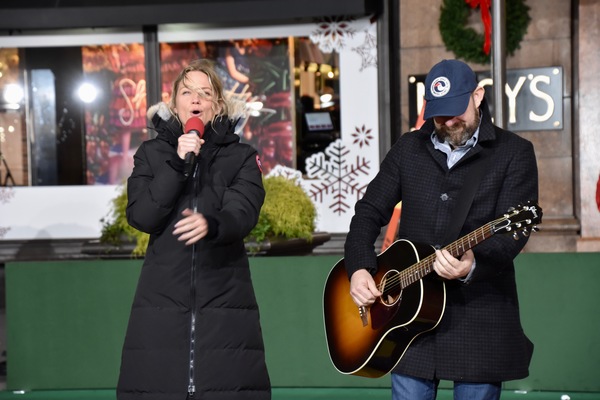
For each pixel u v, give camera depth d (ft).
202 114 13.15
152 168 13.10
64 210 32.86
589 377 19.85
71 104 32.71
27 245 32.63
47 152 32.89
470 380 12.49
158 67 32.04
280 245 22.52
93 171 32.83
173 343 12.48
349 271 13.23
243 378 12.63
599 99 28.68
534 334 20.04
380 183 13.50
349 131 31.40
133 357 12.63
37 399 21.01
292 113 31.76
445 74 12.37
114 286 21.44
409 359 12.86
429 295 12.48
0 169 32.96
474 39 29.40
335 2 29.40
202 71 13.28
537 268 20.01
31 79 32.68
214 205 12.87
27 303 21.67
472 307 12.53
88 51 32.48
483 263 11.89
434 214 12.73
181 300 12.52
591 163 28.89
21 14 30.53
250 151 13.30
